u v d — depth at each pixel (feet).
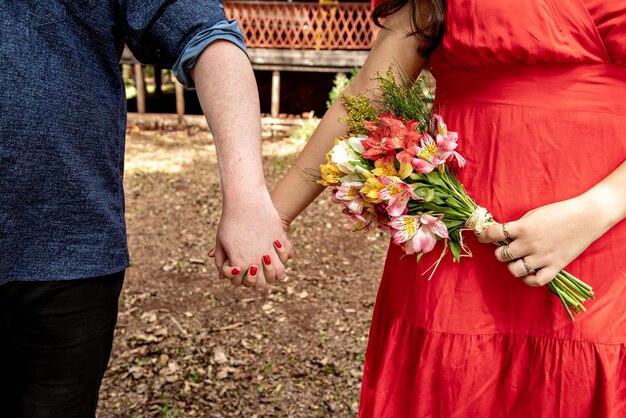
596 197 4.30
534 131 4.47
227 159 4.40
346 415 9.91
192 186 24.16
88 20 4.14
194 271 16.26
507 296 4.74
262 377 11.03
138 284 15.31
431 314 4.87
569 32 4.27
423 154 4.46
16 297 4.29
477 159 4.66
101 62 4.32
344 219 20.36
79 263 4.32
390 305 5.29
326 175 4.83
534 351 4.73
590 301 4.59
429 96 5.18
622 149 4.45
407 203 4.67
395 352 5.18
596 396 4.64
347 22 35.04
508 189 4.58
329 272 16.26
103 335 4.65
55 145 4.08
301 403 10.23
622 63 4.34
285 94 39.45
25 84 3.94
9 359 4.56
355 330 12.96
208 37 4.33
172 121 35.65
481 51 4.46
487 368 4.82
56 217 4.20
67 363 4.49
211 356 11.74
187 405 10.13
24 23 3.93
